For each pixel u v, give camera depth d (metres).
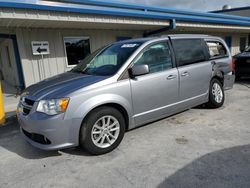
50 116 3.09
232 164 3.00
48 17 6.80
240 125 4.36
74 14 7.29
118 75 3.60
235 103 5.91
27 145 4.01
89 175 2.95
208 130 4.18
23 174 3.06
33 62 8.53
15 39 8.27
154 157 3.30
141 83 3.79
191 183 2.66
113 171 3.01
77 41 9.52
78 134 3.25
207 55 5.12
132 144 3.77
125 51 4.02
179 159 3.20
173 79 4.25
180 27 11.09
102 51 4.51
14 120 5.48
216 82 5.39
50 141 3.13
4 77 13.27
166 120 4.80
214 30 14.00
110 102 3.45
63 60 9.25
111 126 3.56
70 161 3.34
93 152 3.40
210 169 2.91
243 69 8.60
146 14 9.02
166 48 4.32
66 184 2.78
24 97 3.53
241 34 18.08
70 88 3.29
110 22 8.20
